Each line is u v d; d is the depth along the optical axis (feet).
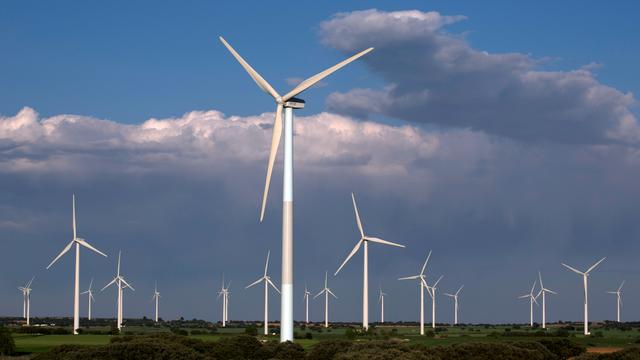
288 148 288.30
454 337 497.87
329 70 289.74
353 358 250.16
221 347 286.46
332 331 652.07
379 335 465.06
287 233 285.23
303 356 278.87
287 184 286.66
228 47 299.79
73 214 502.79
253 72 296.10
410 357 250.98
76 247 507.30
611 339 492.13
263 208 296.92
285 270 285.23
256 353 281.54
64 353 263.70
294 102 290.97
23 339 422.00
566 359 318.45
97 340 407.44
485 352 276.41
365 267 422.82
